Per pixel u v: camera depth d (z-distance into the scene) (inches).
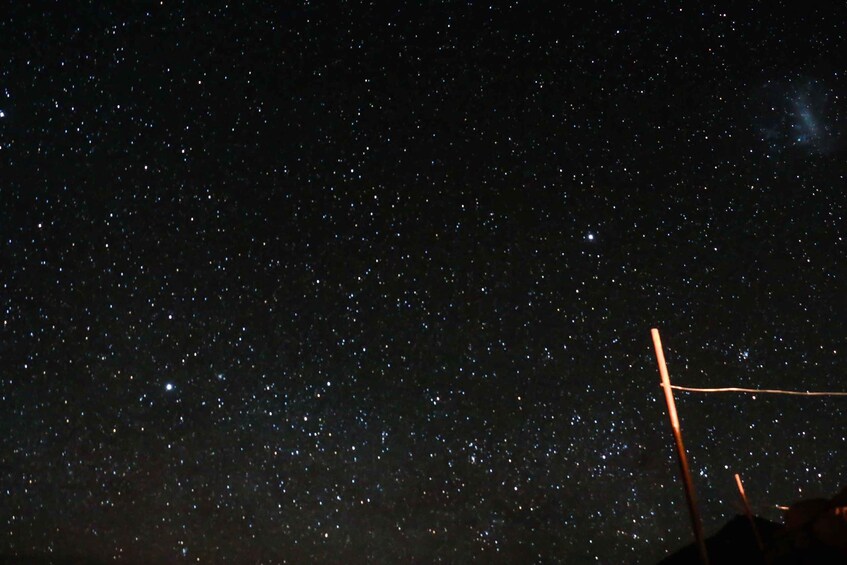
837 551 90.9
